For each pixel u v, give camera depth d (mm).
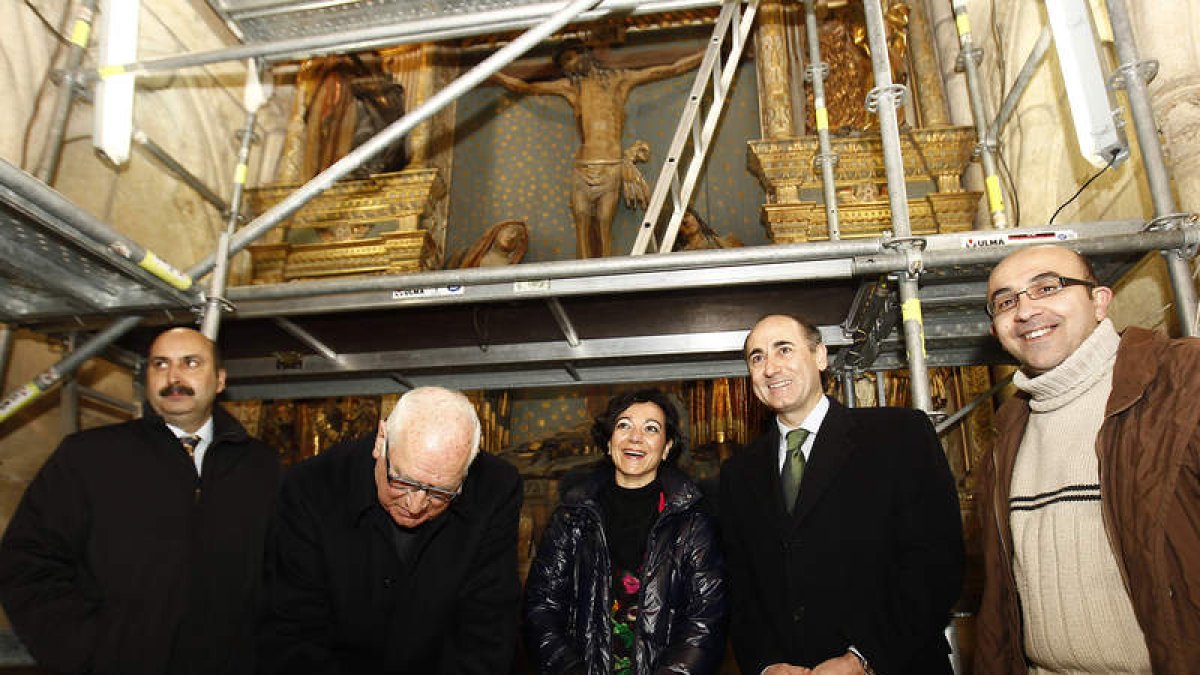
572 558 2367
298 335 3572
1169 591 1469
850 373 4086
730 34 7352
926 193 5738
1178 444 1520
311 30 4125
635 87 7387
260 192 5996
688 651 2092
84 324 3176
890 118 2834
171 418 2436
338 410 5836
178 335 2502
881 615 1928
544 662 2162
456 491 1749
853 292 3305
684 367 4266
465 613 1961
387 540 1877
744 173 7000
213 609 2207
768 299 3369
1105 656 1605
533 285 2871
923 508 1968
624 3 3844
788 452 2240
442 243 6824
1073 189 4062
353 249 6031
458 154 7457
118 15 3779
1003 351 3799
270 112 6387
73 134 3902
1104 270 2834
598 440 2650
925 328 3422
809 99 6574
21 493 3428
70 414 3648
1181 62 2910
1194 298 2371
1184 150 2824
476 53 7699
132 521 2215
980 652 1931
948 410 5156
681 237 6492
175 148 4984
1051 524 1739
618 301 3328
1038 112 4480
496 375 4301
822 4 6766
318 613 1906
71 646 2014
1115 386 1674
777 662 1992
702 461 5660
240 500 2381
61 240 2434
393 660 1870
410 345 3799
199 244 5105
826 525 2020
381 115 6617
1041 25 4465
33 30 3602
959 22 4230
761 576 2078
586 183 6754
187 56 3426
